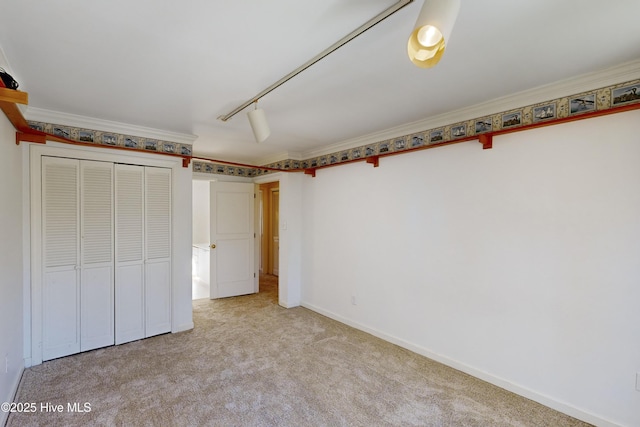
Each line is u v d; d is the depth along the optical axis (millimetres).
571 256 2189
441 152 2971
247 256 5465
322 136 3711
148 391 2408
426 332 3080
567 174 2207
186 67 1989
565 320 2213
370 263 3672
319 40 1685
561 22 1504
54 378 2582
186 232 3730
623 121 1987
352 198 3906
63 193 2959
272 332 3668
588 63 1932
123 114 2916
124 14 1447
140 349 3172
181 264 3695
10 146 2322
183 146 3693
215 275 5133
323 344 3342
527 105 2404
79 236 3049
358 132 3525
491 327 2600
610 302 2035
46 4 1366
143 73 2070
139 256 3420
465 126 2795
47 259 2873
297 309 4586
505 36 1631
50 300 2891
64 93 2408
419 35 1121
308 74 2080
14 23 1509
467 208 2770
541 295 2326
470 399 2352
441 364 2918
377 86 2268
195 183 7406
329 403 2279
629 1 1348
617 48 1752
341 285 4051
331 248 4211
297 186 4691
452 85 2260
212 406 2229
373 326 3625
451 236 2887
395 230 3393
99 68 1997
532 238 2373
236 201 5367
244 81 2193
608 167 2043
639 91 1929
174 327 3633
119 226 3285
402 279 3314
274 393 2402
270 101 2566
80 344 3061
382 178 3539
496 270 2572
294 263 4688
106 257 3211
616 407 2006
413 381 2602
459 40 1667
